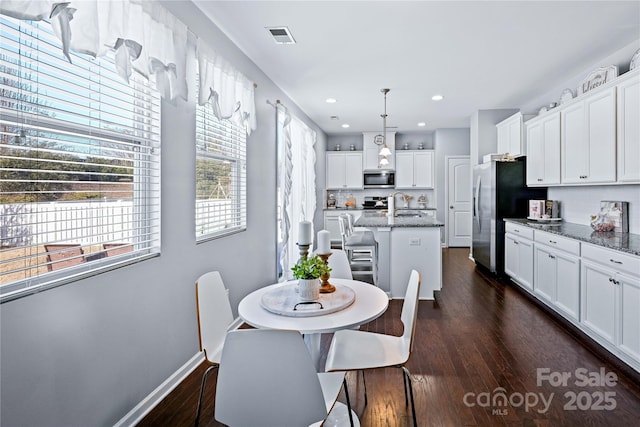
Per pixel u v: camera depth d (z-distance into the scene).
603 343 2.75
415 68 3.82
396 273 4.17
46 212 1.48
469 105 5.48
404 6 2.55
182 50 2.07
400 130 7.84
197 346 2.53
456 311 3.65
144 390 1.99
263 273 3.88
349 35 3.00
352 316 1.64
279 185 4.47
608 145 3.02
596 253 2.76
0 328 1.27
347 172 8.12
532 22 2.80
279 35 2.98
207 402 2.08
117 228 1.89
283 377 1.17
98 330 1.67
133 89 1.92
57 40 1.51
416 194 8.12
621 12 2.66
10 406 1.30
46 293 1.43
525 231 4.12
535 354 2.66
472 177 5.97
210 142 2.79
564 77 4.14
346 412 1.96
